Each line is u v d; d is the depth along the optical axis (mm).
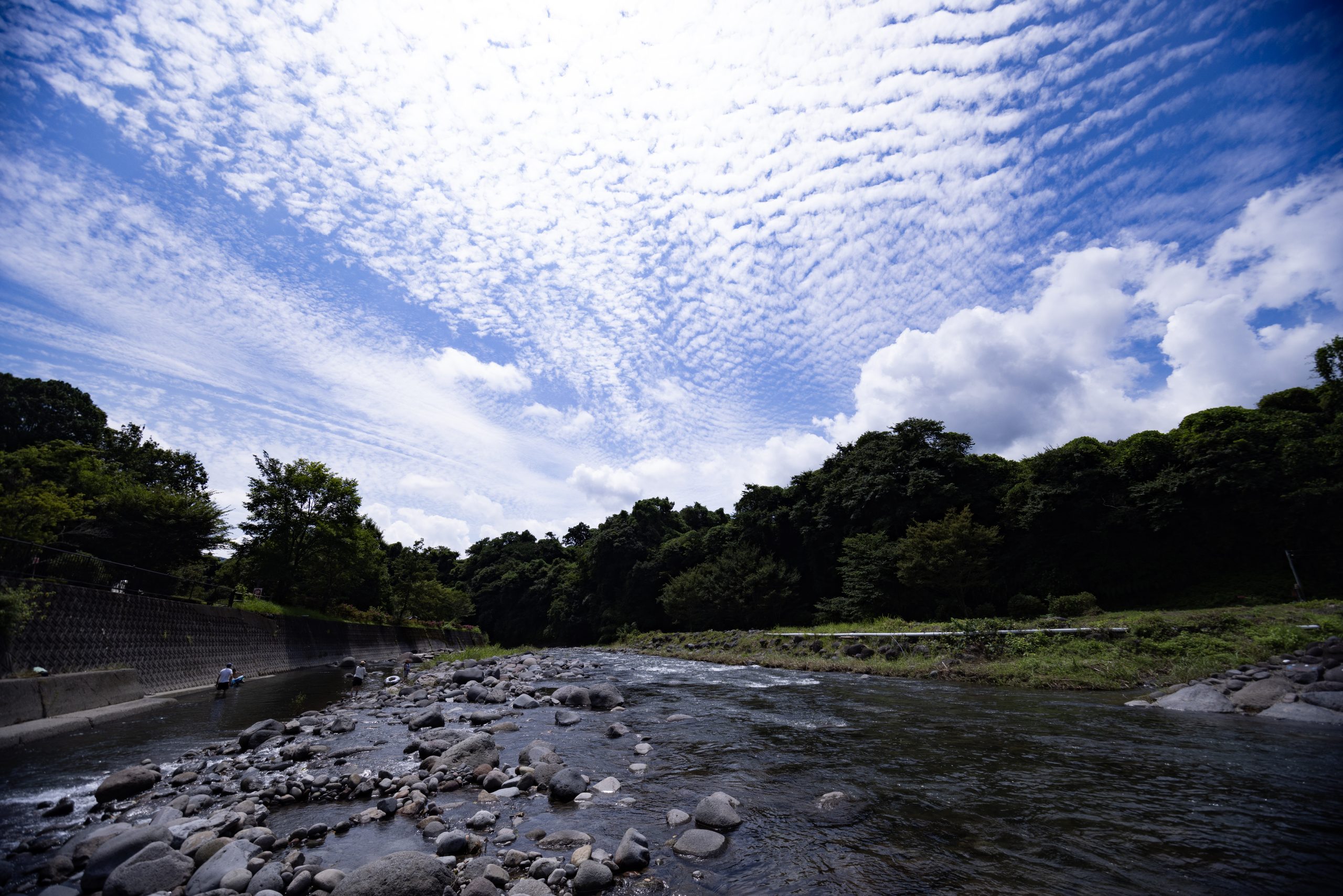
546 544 88062
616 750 9250
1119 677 13062
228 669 18234
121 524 24906
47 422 36719
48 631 13641
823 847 5277
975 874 4617
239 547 32156
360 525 42875
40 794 7332
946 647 17922
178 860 5016
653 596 50750
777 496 44469
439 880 4539
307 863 5109
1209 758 7160
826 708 12469
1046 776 6922
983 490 31438
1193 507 24906
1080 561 27375
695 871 4891
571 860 5129
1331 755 6953
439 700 14859
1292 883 4195
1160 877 4395
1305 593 21344
